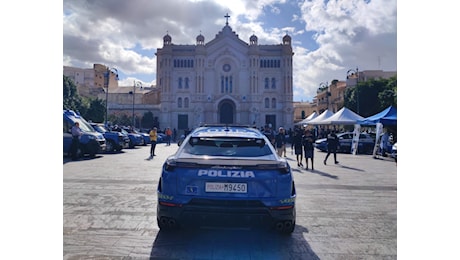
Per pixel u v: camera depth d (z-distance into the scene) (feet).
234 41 186.91
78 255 13.60
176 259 13.37
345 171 41.81
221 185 13.79
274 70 185.88
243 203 13.69
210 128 19.42
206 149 15.85
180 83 186.50
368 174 38.88
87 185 28.94
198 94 182.80
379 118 64.34
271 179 13.91
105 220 18.38
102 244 14.82
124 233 16.25
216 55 186.70
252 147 16.06
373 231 17.17
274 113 184.34
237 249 14.46
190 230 16.63
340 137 80.59
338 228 17.61
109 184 29.48
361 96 143.23
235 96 184.75
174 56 187.42
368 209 21.71
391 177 36.19
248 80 185.16
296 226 17.83
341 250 14.56
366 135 79.36
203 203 13.69
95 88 219.20
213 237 15.80
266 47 187.83
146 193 25.62
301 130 47.93
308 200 24.30
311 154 43.47
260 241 15.43
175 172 14.19
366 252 14.38
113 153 67.26
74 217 18.90
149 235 15.98
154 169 40.09
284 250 14.44
